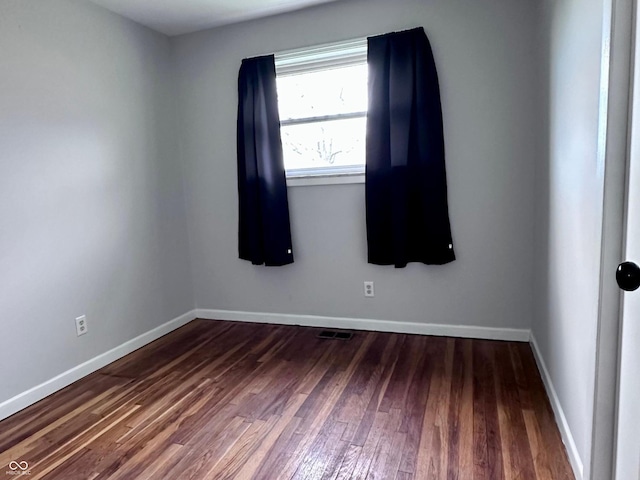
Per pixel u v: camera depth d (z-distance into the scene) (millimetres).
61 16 2447
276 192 3072
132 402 2234
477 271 2779
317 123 3051
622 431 1086
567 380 1682
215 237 3438
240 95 3096
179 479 1623
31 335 2279
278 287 3307
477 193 2707
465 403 2041
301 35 2951
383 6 2742
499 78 2574
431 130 2678
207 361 2713
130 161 2938
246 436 1879
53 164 2404
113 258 2801
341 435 1849
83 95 2586
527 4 2475
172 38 3303
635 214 1006
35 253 2303
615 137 1069
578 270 1507
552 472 1557
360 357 2641
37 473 1695
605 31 1086
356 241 3031
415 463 1642
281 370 2523
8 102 2166
